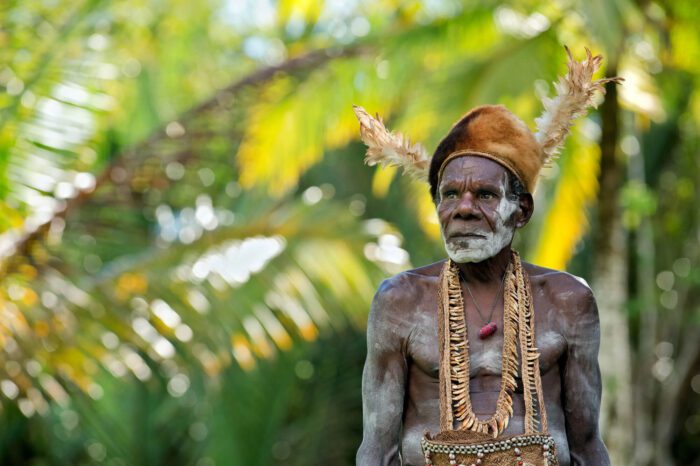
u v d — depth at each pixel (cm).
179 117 1364
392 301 540
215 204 1859
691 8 1533
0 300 1185
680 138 2136
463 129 539
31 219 1220
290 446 2159
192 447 2109
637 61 1569
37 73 1238
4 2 1270
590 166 1488
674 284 2194
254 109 1442
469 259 529
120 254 1543
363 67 1495
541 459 505
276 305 1306
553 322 535
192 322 1269
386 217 2206
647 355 2083
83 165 1281
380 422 535
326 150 2142
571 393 534
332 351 2214
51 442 2083
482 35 1516
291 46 1611
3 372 1167
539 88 1455
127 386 1941
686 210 2186
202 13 2186
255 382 1997
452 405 522
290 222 1362
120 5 1538
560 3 1480
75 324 1210
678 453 2375
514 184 536
